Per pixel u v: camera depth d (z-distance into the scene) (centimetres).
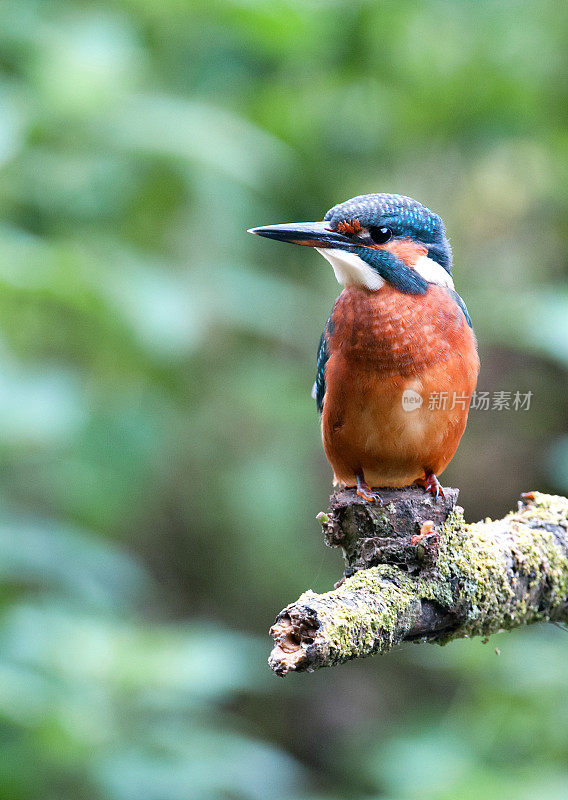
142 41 1126
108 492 1073
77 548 948
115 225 1080
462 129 1288
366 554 556
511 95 1261
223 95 1159
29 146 994
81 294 920
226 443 1360
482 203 1366
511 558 583
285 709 1560
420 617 530
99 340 1079
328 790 1461
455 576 552
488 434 1427
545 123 1292
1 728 839
